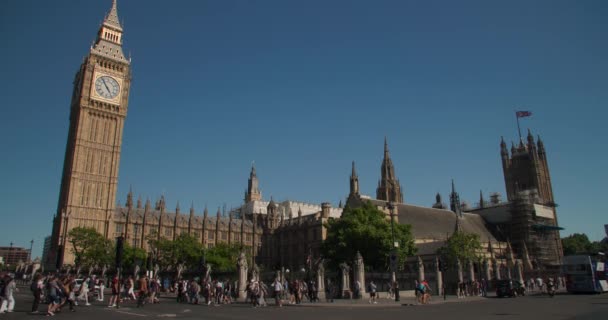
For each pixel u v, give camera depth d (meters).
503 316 30.70
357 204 110.12
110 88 144.12
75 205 130.25
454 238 90.56
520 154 165.38
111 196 137.75
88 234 113.50
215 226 171.38
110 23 150.50
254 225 181.50
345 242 80.19
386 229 80.12
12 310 34.12
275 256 174.38
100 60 144.00
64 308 36.53
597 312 32.06
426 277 71.62
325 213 154.12
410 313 34.88
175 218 160.38
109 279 101.25
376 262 79.88
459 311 36.25
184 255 119.44
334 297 63.19
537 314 31.66
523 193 143.00
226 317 30.69
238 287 57.44
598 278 64.69
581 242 183.88
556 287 87.62
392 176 149.75
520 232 139.25
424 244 102.81
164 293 76.00
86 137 137.00
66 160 141.50
